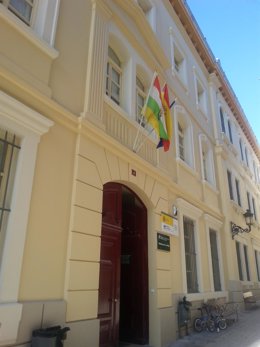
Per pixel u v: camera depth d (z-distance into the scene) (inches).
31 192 188.5
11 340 157.5
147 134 330.3
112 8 320.8
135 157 292.8
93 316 209.8
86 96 254.5
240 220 645.3
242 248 621.9
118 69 333.1
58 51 236.8
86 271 212.2
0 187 177.8
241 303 514.0
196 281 397.7
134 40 349.7
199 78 600.7
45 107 211.9
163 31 462.3
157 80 329.1
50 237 195.2
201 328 341.7
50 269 190.4
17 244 172.2
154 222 316.8
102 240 259.8
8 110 181.3
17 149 190.2
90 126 241.6
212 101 642.8
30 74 207.2
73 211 214.5
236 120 840.9
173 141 414.0
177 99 458.3
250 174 874.8
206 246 447.8
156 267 302.8
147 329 289.3
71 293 197.2
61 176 214.2
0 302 158.4
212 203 517.7
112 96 314.7
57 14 246.1
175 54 513.3
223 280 490.6
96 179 242.7
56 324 182.5
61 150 219.3
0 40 191.3
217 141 607.8
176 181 391.9
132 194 320.2
